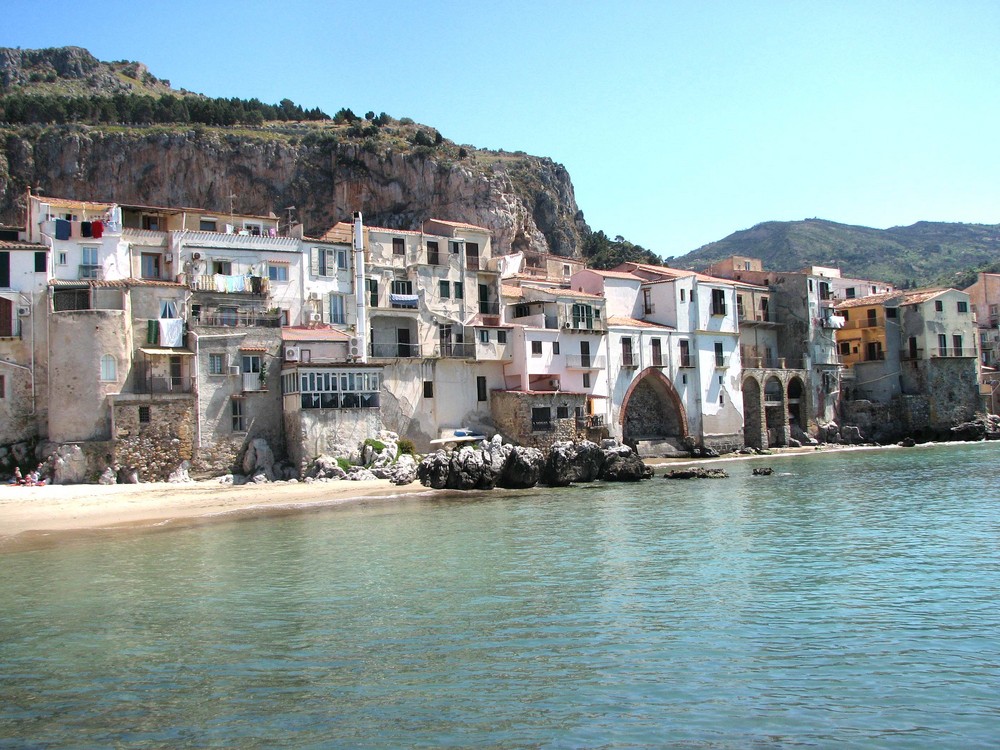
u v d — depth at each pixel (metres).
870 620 23.66
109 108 174.12
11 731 16.75
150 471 58.19
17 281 59.00
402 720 17.02
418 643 22.05
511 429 76.31
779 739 15.97
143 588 29.23
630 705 17.62
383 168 160.75
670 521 43.97
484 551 35.66
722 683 18.84
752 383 100.69
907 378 114.69
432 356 74.12
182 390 60.53
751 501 52.38
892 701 17.72
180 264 65.31
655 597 26.66
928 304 113.94
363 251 72.88
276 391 64.50
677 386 92.31
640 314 95.38
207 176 157.00
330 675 19.72
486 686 18.81
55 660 21.11
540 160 196.25
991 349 134.38
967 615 23.98
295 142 163.62
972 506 47.69
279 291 68.81
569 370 82.69
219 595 27.97
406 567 32.31
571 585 28.55
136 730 16.73
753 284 110.44
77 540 40.31
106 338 58.09
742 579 29.23
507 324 80.00
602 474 68.25
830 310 110.75
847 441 107.19
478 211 157.38
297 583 29.72
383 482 61.66
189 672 20.06
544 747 15.69
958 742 15.77
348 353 67.25
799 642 21.72
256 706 17.88
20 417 58.47
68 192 152.00
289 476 62.12
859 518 43.97
